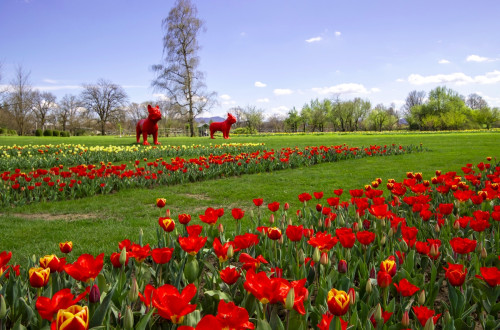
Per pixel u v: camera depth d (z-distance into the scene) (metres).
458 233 3.96
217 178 11.93
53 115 79.50
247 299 2.22
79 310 1.61
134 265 2.99
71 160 15.66
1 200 8.12
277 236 2.98
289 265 3.10
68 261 4.70
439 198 5.89
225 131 34.59
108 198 8.86
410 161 15.34
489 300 2.52
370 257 3.40
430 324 1.71
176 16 43.69
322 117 93.25
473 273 2.99
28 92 55.94
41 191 9.01
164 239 3.73
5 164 13.87
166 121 77.31
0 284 2.60
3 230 6.18
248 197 8.86
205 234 3.96
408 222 4.57
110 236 5.75
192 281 2.45
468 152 18.67
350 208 5.99
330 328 1.74
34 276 2.12
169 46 43.91
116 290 2.44
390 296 2.81
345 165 14.54
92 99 70.56
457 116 82.12
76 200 8.68
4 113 63.12
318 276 2.93
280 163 13.79
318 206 4.55
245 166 13.05
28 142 29.94
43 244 5.41
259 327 1.63
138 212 7.52
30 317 2.27
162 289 1.77
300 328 1.87
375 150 18.20
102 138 38.97
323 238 2.78
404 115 97.38
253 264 2.46
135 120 96.81
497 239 3.67
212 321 1.41
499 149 20.14
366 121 96.50
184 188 10.10
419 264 3.50
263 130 99.94
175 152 18.47
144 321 1.80
